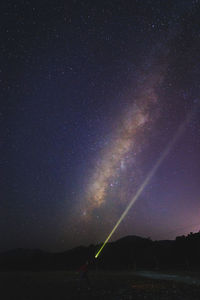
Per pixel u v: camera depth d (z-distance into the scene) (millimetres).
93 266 53219
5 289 19672
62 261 59938
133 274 31406
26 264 60219
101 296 15250
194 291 14914
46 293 17172
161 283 20016
